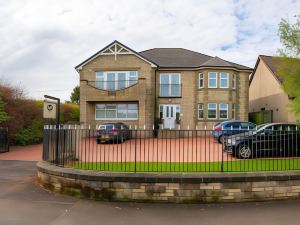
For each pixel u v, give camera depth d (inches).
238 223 265.0
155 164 444.5
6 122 906.1
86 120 1173.1
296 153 415.2
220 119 1179.9
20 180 431.2
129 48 1186.0
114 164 434.9
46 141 434.9
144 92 1132.5
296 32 451.5
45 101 448.8
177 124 1219.2
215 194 320.8
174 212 294.2
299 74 456.4
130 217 280.8
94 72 1209.4
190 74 1229.7
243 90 1235.9
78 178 339.6
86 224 263.1
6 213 289.0
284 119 1077.8
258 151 450.3
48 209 301.6
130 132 464.8
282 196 328.8
